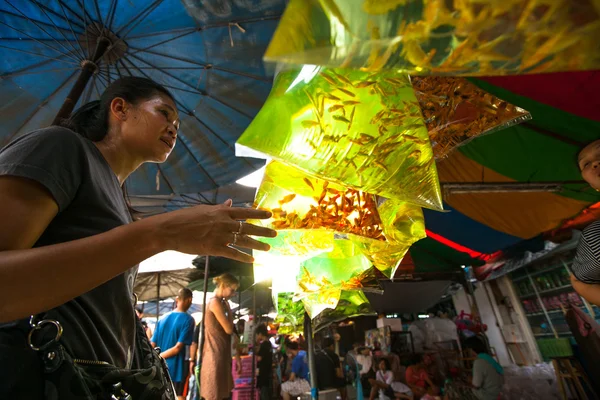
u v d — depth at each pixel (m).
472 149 3.08
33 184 0.61
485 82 2.26
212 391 3.15
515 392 4.57
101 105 1.00
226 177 3.82
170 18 2.55
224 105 3.21
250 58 2.81
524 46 0.44
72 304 0.69
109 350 0.76
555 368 3.21
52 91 2.80
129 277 0.90
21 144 0.66
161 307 9.67
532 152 2.97
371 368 5.69
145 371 0.79
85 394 0.61
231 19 2.55
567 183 3.32
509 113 0.97
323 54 0.42
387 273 1.10
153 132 0.98
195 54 2.80
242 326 6.40
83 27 2.49
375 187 0.75
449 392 4.82
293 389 5.32
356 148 0.70
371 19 0.42
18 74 2.65
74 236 0.70
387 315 8.36
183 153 3.61
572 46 0.43
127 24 2.51
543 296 7.72
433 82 0.98
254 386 5.12
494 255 5.28
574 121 2.50
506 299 8.80
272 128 0.67
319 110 0.69
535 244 4.56
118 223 0.80
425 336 6.34
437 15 0.41
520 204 3.84
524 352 8.07
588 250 1.51
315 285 1.21
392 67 0.46
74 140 0.77
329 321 2.49
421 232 1.02
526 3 0.40
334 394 4.94
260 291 6.14
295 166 0.70
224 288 3.60
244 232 0.67
